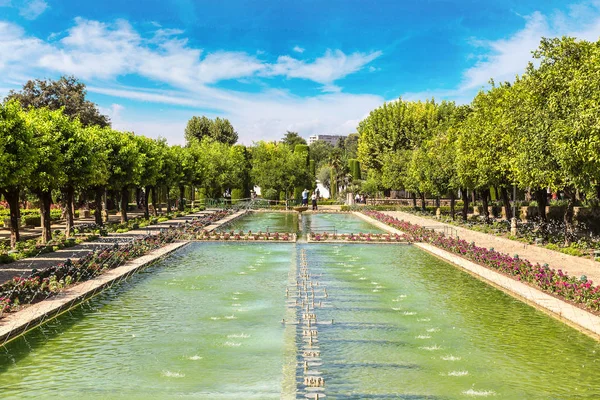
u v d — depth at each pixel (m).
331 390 9.52
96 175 30.59
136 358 11.18
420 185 48.72
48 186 26.45
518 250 25.47
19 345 12.00
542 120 23.98
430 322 13.90
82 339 12.45
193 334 12.85
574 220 36.88
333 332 13.05
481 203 56.50
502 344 12.07
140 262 22.25
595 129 18.23
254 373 10.34
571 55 24.97
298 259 24.55
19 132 22.28
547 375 10.25
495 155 31.12
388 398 9.19
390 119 69.19
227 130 107.19
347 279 19.78
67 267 17.64
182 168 55.03
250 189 83.75
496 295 17.02
